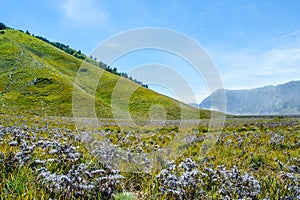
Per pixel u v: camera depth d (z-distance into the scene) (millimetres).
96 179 6934
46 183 6297
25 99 88438
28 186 6156
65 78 114562
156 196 7055
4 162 7180
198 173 8375
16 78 106312
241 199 6781
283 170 10547
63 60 160250
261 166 11156
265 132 22375
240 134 21078
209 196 6992
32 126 20891
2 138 11422
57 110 77750
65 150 9172
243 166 11055
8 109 66625
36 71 114250
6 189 6000
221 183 7863
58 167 8031
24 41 166375
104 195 6676
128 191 7926
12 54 130125
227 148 14695
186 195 6855
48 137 14523
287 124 30750
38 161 7543
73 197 6086
